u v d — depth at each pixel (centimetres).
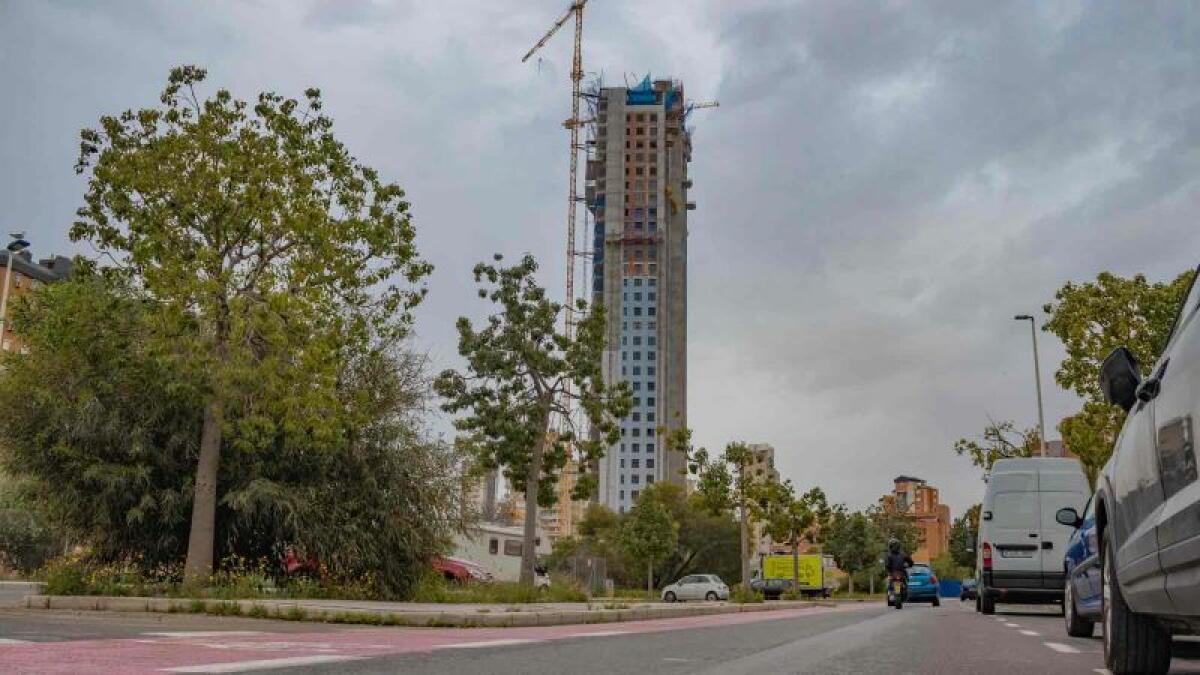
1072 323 2978
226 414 1778
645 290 17812
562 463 3384
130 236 1741
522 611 1602
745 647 924
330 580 1934
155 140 1727
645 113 18612
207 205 1702
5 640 727
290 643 829
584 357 3319
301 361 1695
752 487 4566
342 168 1800
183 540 1881
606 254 17975
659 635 1141
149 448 1764
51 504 1788
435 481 2102
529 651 820
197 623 1244
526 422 3262
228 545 1909
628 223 18112
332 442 1834
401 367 2120
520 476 3362
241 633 993
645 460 17050
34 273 7894
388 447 2042
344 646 816
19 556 3853
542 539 9606
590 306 3384
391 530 1989
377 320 1886
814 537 6631
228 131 1755
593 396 3347
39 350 1777
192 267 1688
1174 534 483
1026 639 1146
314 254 1755
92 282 1788
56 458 1753
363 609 1392
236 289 1750
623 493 16950
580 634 1159
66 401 1736
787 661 764
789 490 5450
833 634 1191
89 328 1747
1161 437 530
